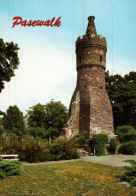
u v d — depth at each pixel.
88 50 35.41
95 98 33.53
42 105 49.25
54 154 21.14
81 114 33.59
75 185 11.17
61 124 47.88
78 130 33.12
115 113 41.84
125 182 11.50
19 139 23.31
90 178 12.64
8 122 46.19
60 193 9.88
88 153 28.06
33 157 19.55
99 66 35.47
